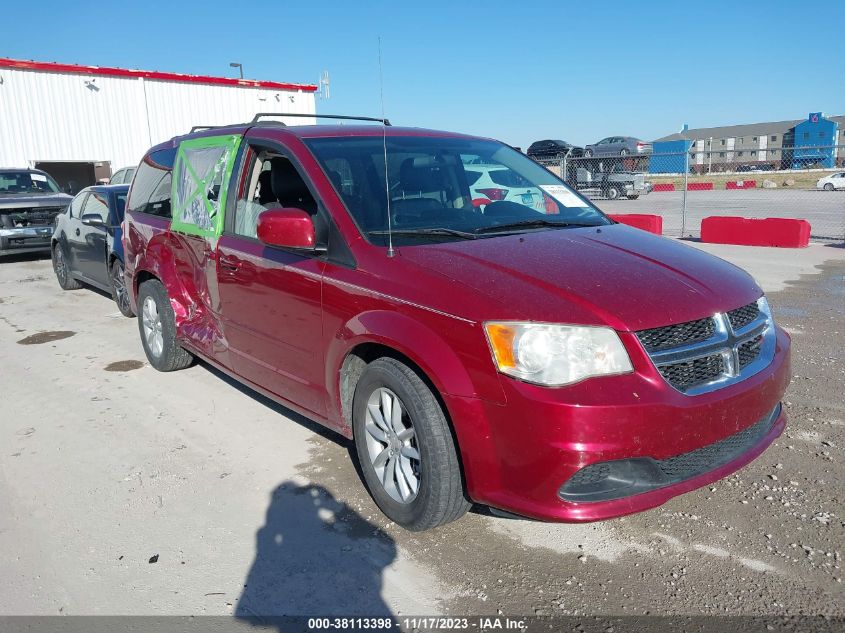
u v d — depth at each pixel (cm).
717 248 1273
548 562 292
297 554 303
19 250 1190
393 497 318
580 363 260
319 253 346
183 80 2372
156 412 476
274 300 377
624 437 255
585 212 423
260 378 411
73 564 300
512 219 386
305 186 376
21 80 2038
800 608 259
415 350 285
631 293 282
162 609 269
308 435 430
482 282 285
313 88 2745
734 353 288
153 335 558
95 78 2177
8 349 655
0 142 2017
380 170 380
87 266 863
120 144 2253
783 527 312
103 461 401
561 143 3091
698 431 269
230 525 328
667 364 268
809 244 1314
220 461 396
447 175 404
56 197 1242
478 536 313
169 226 504
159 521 333
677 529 314
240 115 2553
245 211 419
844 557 289
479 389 269
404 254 316
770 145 8106
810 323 682
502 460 269
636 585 275
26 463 401
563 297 274
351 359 338
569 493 263
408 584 280
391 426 316
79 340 683
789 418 435
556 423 253
